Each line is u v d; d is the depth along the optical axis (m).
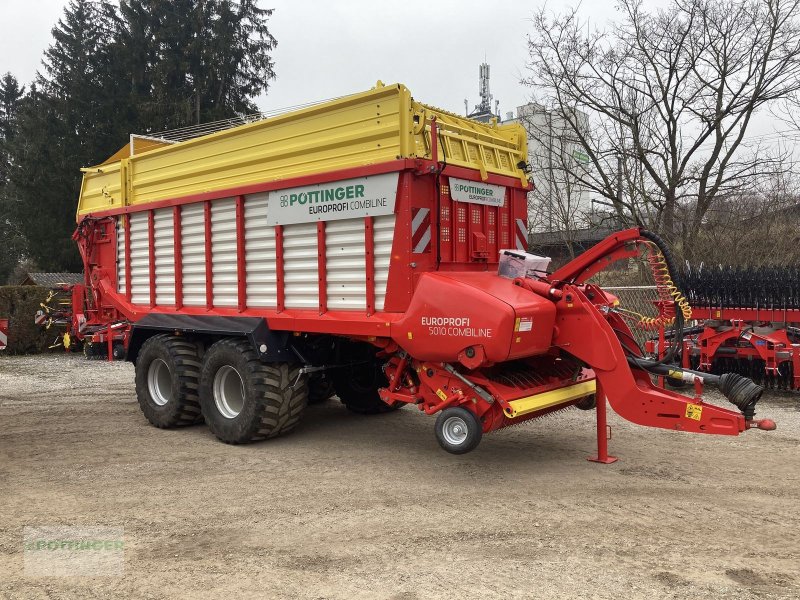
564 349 5.22
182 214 7.10
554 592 3.26
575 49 15.91
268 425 6.18
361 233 5.53
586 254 5.24
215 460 5.83
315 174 5.75
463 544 3.88
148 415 7.22
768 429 4.53
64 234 30.52
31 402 8.80
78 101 30.86
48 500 4.77
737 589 3.27
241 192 6.37
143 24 32.38
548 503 4.59
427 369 5.34
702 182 14.98
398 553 3.76
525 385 5.26
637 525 4.14
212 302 6.82
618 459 5.67
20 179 31.31
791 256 13.54
